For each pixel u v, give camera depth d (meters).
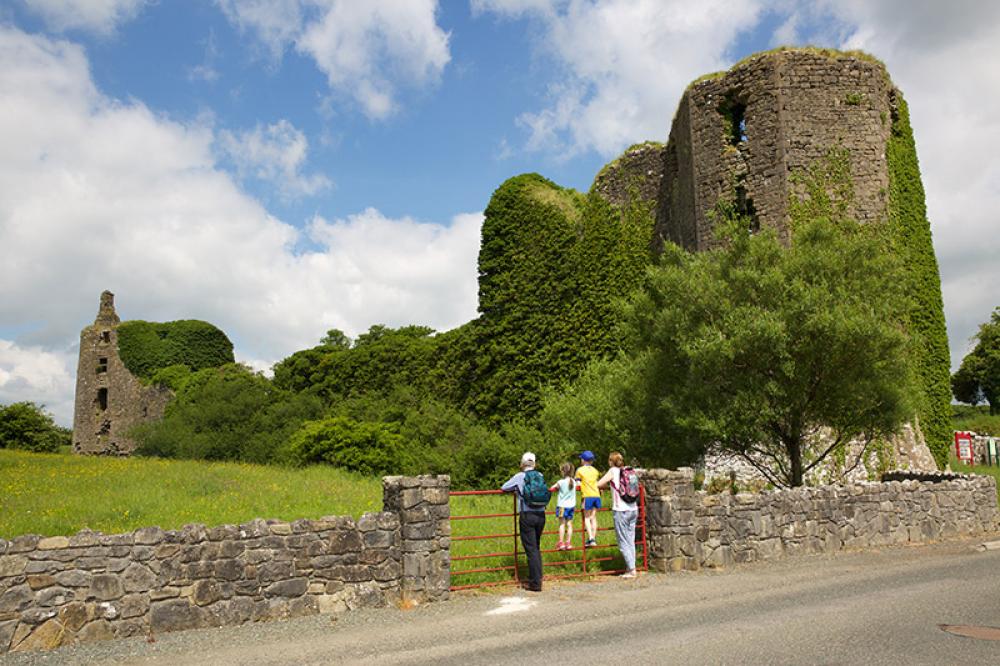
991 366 54.81
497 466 27.20
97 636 7.65
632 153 32.41
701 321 15.66
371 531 9.28
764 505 12.66
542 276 32.50
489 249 34.00
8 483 19.97
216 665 6.77
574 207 33.53
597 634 7.55
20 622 7.33
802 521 13.08
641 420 17.48
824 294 14.82
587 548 12.12
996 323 56.75
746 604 8.88
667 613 8.51
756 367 15.09
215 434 37.84
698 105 26.42
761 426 15.37
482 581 10.61
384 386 39.72
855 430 15.85
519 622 8.26
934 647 6.66
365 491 19.78
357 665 6.65
